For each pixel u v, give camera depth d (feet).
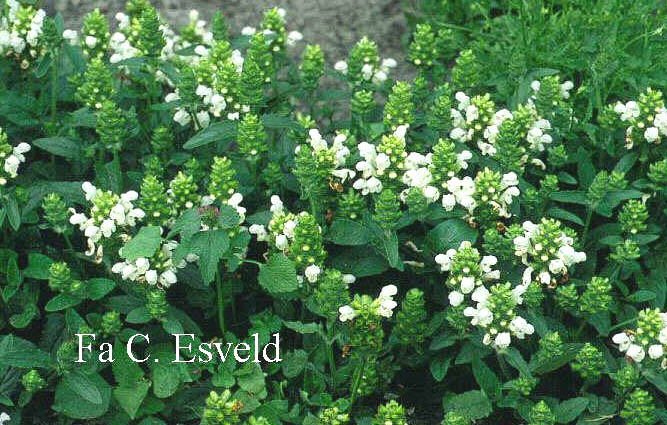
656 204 3.25
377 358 2.96
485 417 2.87
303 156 2.81
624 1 4.07
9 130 3.28
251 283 3.12
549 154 3.24
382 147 2.90
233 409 2.67
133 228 2.89
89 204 2.98
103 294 2.76
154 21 3.18
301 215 2.73
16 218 2.83
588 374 2.75
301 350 2.88
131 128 3.01
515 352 2.73
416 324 2.82
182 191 2.89
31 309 2.86
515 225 2.82
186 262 2.88
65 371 2.72
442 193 2.98
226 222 2.68
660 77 3.79
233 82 3.11
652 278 3.12
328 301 2.64
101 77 3.10
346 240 2.86
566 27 4.00
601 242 3.02
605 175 2.93
